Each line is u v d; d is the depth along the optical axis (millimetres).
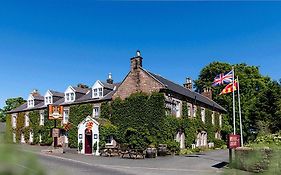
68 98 45312
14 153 1605
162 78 40156
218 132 49625
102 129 35312
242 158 2406
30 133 49688
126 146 34625
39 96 52562
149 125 34656
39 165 1665
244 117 52875
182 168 22375
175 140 34969
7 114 54781
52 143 46000
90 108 41531
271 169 2309
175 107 36500
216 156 31422
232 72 28516
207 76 64750
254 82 57625
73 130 42562
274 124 37125
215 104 50594
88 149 36125
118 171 21172
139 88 36375
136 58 37219
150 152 30422
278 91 42500
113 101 38031
